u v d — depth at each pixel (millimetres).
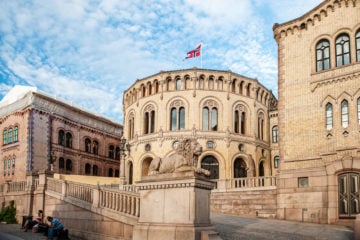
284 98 30141
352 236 18969
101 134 66312
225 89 52531
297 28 30438
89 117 63500
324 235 19250
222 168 49969
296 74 29844
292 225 23453
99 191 19672
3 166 53688
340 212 25641
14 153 52344
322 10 29172
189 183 13734
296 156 28531
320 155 27062
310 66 29188
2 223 29656
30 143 50750
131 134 57156
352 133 26109
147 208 15047
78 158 59750
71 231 21688
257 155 53500
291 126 29281
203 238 13227
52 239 19719
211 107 51875
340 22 28141
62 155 56188
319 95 28250
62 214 23422
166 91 52781
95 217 19422
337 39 28297
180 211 13844
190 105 51562
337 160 26156
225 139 50750
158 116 52625
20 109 52844
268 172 55406
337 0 28391
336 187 26047
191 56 55625
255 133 53844
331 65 28109
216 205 33469
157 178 14742
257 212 31000
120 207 17781
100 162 65312
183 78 52562
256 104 54938
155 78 53781
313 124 28141
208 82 52500
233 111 52250
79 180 45312
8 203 31156
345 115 26781
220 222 23031
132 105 57562
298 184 27938
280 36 31312
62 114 57156
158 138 51500
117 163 69938
